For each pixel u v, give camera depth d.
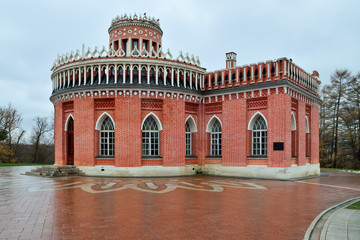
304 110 32.88
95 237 9.94
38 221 11.95
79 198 17.22
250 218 12.74
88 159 30.38
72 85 31.91
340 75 55.16
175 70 32.22
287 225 11.66
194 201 16.53
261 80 29.70
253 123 30.77
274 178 28.27
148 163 30.31
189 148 33.88
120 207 14.75
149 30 38.09
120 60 30.19
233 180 27.36
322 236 10.12
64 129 33.22
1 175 30.80
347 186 24.02
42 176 29.45
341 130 56.03
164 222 11.97
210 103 33.56
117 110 29.92
